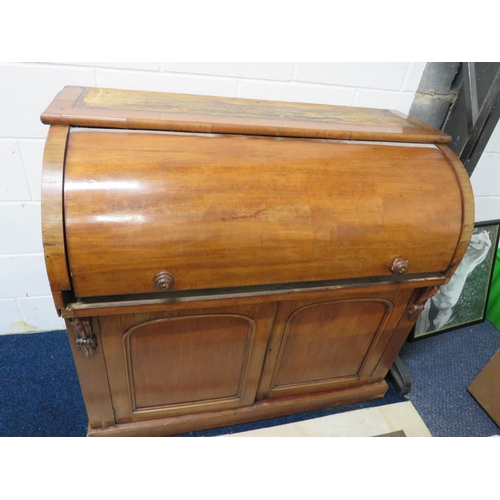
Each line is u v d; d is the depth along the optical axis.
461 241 0.85
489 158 1.50
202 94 1.10
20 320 1.39
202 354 0.93
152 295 0.74
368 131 0.88
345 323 1.01
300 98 1.17
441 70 1.19
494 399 1.28
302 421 1.16
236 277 0.75
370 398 1.29
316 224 0.75
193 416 1.09
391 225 0.79
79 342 0.78
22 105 1.01
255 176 0.74
